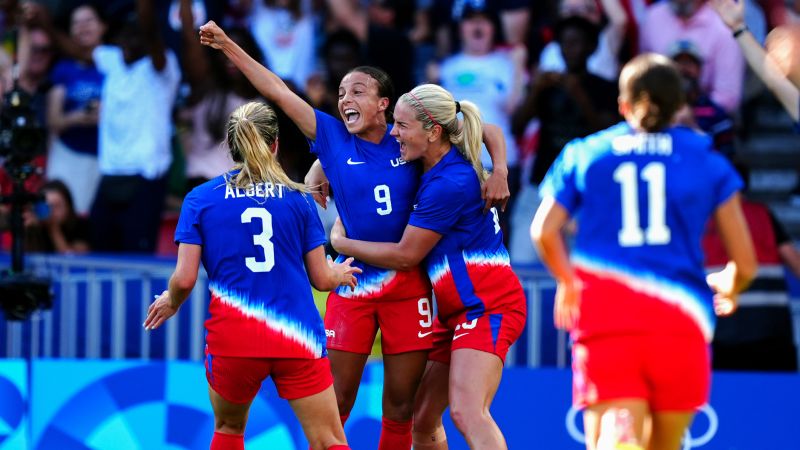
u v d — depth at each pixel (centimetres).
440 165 1891
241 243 1781
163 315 1822
